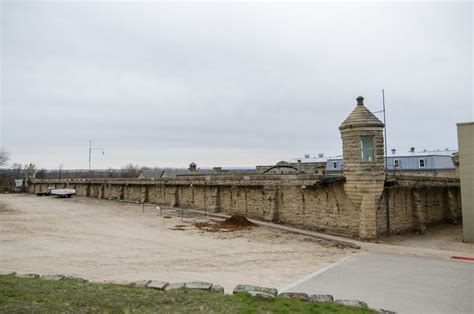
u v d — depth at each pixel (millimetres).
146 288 8555
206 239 18656
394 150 51500
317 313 6988
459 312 8320
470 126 19922
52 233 20641
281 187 24375
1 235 19750
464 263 13516
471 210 19656
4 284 8172
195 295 7941
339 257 14586
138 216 29219
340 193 20328
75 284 8648
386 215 20562
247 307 7195
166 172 66188
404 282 10852
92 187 58781
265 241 18125
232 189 29312
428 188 25016
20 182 83000
